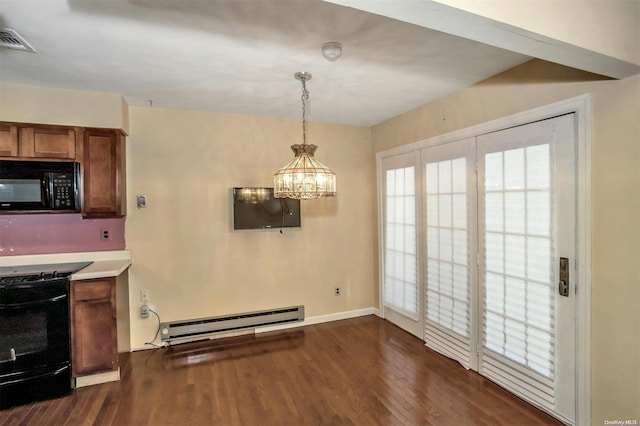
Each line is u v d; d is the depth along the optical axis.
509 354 2.56
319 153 4.15
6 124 2.69
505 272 2.57
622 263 1.91
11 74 2.53
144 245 3.41
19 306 2.45
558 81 2.19
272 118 3.88
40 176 2.78
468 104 2.89
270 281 3.92
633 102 1.84
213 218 3.65
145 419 2.28
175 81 2.69
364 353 3.27
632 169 1.85
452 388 2.63
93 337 2.71
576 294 2.12
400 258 3.88
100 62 2.31
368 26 1.87
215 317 3.64
